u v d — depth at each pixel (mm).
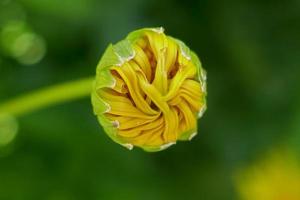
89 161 272
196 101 185
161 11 263
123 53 182
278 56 268
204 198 276
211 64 270
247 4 267
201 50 268
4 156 275
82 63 269
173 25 265
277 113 266
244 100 270
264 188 271
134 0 259
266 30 268
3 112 214
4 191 276
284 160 268
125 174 272
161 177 274
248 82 269
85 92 210
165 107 182
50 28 271
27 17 274
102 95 184
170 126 184
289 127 263
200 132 272
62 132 267
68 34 269
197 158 275
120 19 259
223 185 276
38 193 276
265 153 269
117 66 182
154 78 182
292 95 265
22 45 275
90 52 267
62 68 270
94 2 259
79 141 269
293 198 270
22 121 266
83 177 273
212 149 273
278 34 269
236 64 269
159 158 274
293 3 267
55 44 271
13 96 269
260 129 268
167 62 182
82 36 269
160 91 181
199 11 266
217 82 270
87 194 274
